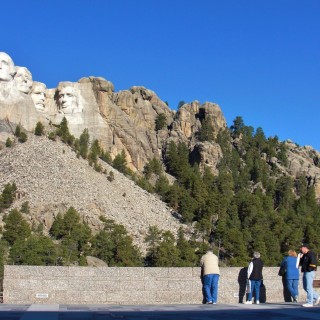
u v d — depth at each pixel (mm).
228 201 144625
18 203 118812
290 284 28859
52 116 173625
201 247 104812
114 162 168750
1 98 156000
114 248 97938
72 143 160125
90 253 97625
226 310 19984
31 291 27906
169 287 29156
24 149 144125
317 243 126688
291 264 28938
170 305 23750
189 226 134250
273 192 183000
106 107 183125
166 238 109375
